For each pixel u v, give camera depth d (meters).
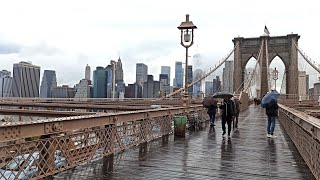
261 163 7.14
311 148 6.27
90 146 6.53
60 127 5.38
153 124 10.42
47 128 5.09
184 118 11.49
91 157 6.57
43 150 5.14
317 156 5.59
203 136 11.82
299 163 7.18
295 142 9.55
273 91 12.11
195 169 6.41
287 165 6.97
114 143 7.65
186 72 15.18
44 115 12.88
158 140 10.29
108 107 16.38
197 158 7.53
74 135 5.93
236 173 6.18
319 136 4.92
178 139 10.73
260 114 29.20
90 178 5.51
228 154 8.18
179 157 7.57
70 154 5.89
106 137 7.25
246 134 12.77
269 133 11.73
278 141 10.79
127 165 6.56
